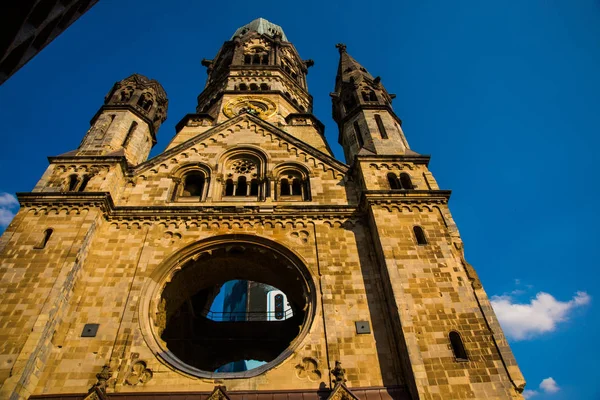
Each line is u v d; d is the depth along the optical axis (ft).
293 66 187.01
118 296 73.10
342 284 76.59
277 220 87.76
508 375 61.52
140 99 124.16
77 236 77.41
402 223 83.46
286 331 109.09
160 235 84.23
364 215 89.10
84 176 92.79
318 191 96.68
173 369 64.69
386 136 109.19
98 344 66.49
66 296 69.62
